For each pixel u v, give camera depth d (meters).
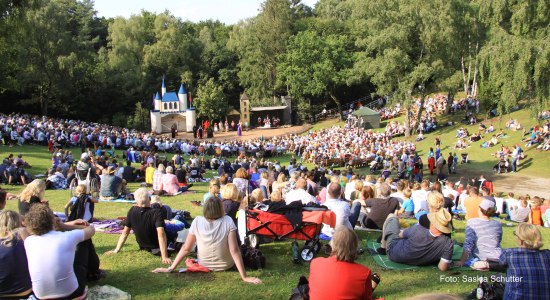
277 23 81.81
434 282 8.20
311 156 42.50
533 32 31.30
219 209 8.32
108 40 92.12
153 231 9.23
